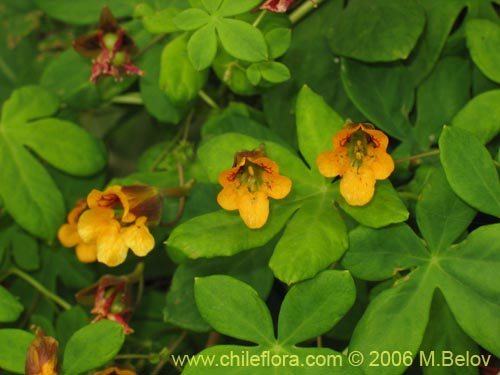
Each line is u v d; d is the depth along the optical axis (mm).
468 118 182
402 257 169
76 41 214
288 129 214
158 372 216
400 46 195
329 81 212
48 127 227
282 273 162
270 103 215
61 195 225
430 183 172
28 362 174
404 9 198
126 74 219
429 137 202
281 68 189
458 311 163
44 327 218
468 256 166
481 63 187
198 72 203
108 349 172
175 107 214
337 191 178
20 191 223
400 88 203
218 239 169
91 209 182
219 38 194
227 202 170
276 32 189
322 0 214
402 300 165
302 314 165
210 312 166
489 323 160
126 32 213
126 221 181
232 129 211
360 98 200
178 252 198
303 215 173
